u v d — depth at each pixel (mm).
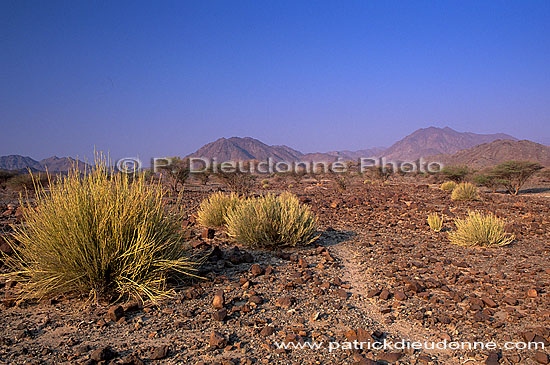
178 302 5129
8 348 3771
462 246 9422
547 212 16500
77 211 5246
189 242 8672
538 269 7059
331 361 3674
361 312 5012
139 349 3822
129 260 5293
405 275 6676
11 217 12094
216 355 3725
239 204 11469
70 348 3811
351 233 10891
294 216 8836
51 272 5074
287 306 5121
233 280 6195
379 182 46781
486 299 5277
